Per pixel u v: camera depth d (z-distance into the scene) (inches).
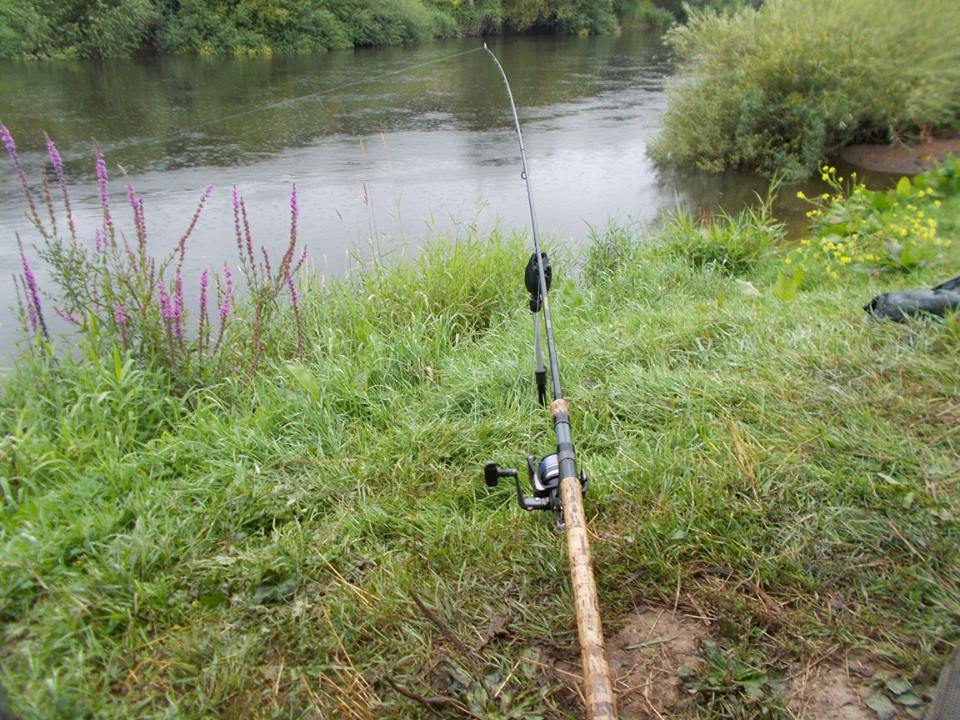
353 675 85.7
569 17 1170.0
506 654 87.1
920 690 79.7
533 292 105.7
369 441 134.6
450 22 1055.6
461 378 155.9
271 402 150.3
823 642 85.6
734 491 107.1
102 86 623.5
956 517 97.6
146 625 95.0
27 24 751.7
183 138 453.4
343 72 726.5
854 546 96.3
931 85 407.2
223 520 113.1
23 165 385.7
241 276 250.8
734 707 79.4
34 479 127.4
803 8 441.1
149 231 293.4
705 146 411.8
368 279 219.1
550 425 133.2
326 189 355.3
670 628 89.8
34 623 95.4
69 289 162.4
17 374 156.9
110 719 81.7
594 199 354.9
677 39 466.9
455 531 106.4
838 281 215.6
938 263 216.2
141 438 144.4
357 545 106.6
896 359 134.8
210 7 860.6
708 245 253.8
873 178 389.1
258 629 93.0
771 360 142.3
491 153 431.5
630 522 104.7
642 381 140.9
